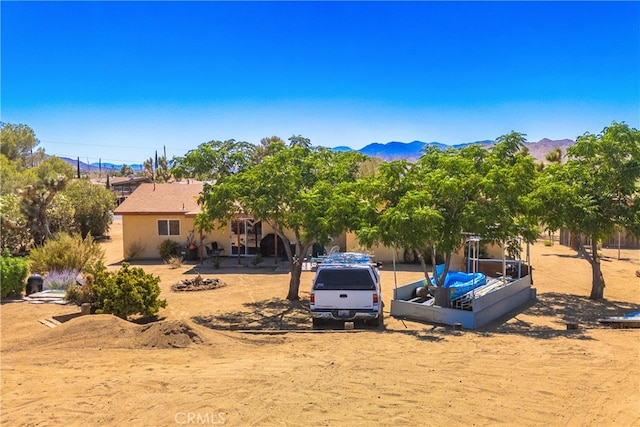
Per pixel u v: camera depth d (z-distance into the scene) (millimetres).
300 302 16266
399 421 5879
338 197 13453
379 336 10969
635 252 30328
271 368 8078
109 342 10055
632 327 12586
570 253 29422
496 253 22531
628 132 15617
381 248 24875
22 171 31734
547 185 15039
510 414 6125
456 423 5844
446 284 14375
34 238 29016
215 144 15594
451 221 12938
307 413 6102
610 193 16094
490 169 12852
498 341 10406
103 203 37156
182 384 7207
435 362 8492
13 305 14328
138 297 13039
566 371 7961
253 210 13977
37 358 8938
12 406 6398
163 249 26375
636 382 7395
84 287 14609
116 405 6383
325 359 8750
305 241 14680
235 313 14703
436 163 14406
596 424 5859
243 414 6070
